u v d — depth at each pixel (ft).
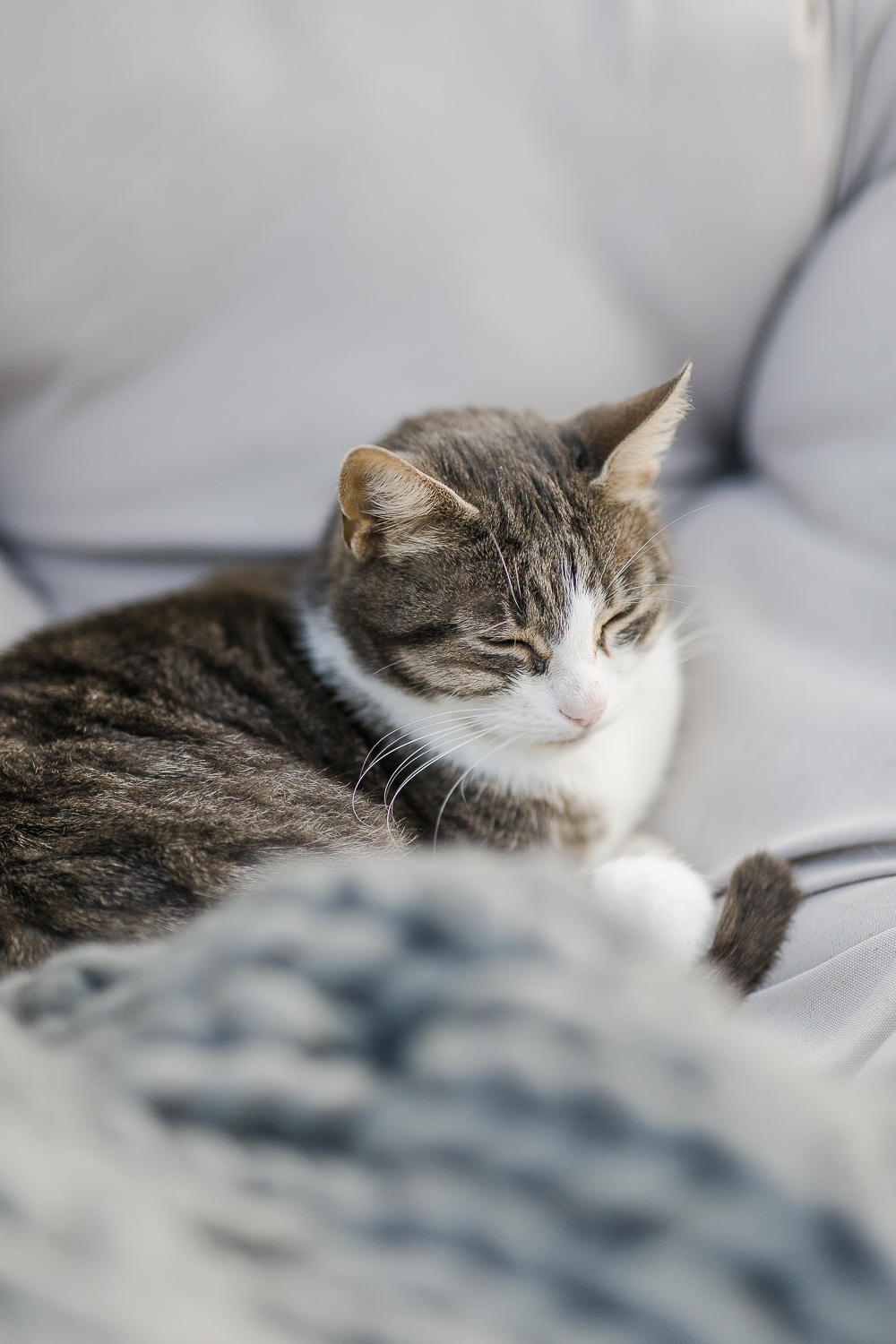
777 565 5.35
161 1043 1.18
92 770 4.37
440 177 5.24
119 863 3.97
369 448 4.58
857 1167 0.99
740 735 4.99
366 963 1.12
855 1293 0.89
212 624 5.44
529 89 5.13
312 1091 1.07
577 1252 0.94
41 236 5.18
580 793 5.36
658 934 4.27
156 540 6.13
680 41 5.05
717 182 5.31
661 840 5.10
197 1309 0.92
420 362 5.72
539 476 5.05
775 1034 3.15
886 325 4.92
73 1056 1.26
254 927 1.22
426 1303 0.93
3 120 4.96
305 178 5.20
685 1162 0.95
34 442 5.84
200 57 4.95
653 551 5.42
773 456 5.75
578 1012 1.05
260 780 4.64
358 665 5.36
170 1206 1.02
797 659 4.95
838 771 4.43
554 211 5.38
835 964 3.56
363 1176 1.03
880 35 5.18
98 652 5.08
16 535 6.25
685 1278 0.90
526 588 4.88
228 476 5.96
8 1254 0.94
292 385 5.73
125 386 5.67
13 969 3.39
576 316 5.67
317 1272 0.97
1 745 4.39
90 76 4.93
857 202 5.44
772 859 4.24
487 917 1.13
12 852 3.92
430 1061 1.04
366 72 5.05
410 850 4.73
